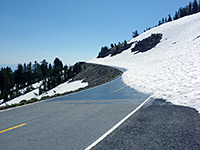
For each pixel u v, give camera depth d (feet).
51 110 23.75
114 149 10.38
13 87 332.39
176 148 9.97
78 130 14.33
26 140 12.80
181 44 155.63
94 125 15.40
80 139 12.35
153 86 39.96
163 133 12.36
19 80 344.69
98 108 22.88
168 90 31.96
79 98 33.71
